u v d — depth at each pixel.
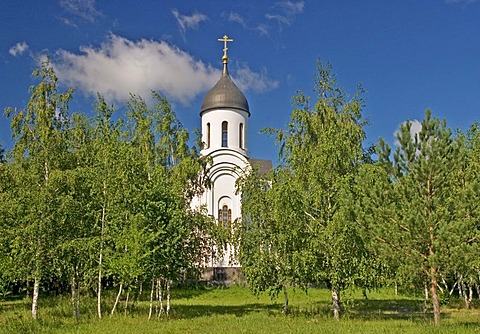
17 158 31.98
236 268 46.00
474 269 23.61
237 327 22.09
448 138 22.50
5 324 22.20
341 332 20.31
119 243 25.55
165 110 41.97
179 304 36.34
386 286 26.70
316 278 26.09
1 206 25.58
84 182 27.38
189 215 31.38
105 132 31.97
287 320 25.23
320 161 26.83
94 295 37.59
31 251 25.03
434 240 21.27
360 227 22.92
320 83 31.06
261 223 28.69
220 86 54.09
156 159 39.75
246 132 54.12
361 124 30.92
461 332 19.86
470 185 21.75
